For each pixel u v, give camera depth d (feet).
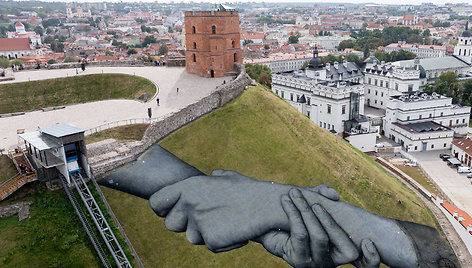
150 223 182.29
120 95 305.53
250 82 309.22
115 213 180.65
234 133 242.78
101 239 164.35
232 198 200.85
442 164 390.42
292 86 483.92
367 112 521.65
